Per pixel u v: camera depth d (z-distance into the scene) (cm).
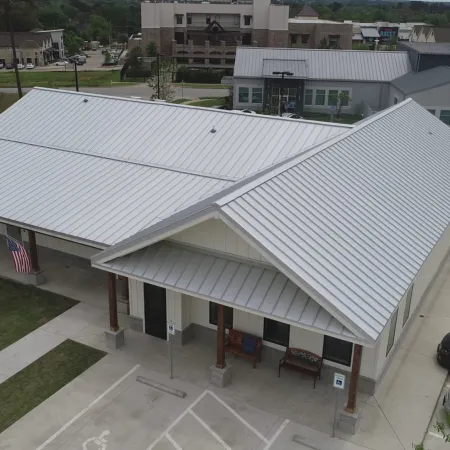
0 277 2480
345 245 1627
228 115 2838
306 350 1800
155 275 1694
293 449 1534
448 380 1834
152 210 2217
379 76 5938
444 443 1562
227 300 1568
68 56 11781
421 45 6269
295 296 1540
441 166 2522
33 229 2208
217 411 1675
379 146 2362
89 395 1741
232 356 1927
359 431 1598
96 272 2541
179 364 1889
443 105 5225
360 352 1512
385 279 1572
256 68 6031
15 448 1530
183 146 2659
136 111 2983
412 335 2083
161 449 1534
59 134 2914
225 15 9750
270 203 1634
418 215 1989
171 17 9588
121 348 1978
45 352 1956
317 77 5922
